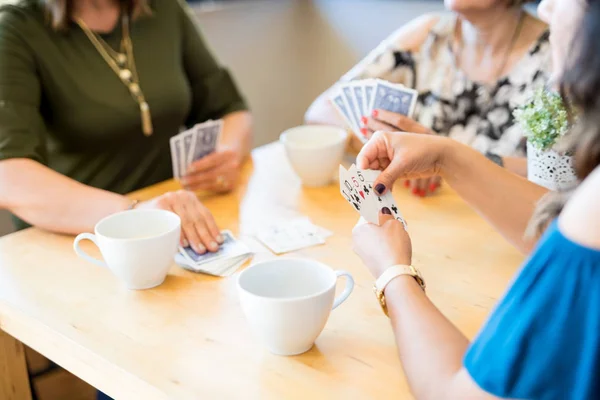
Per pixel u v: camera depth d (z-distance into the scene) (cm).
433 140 121
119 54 190
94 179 195
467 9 172
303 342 95
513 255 126
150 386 90
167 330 103
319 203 152
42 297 114
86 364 100
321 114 195
